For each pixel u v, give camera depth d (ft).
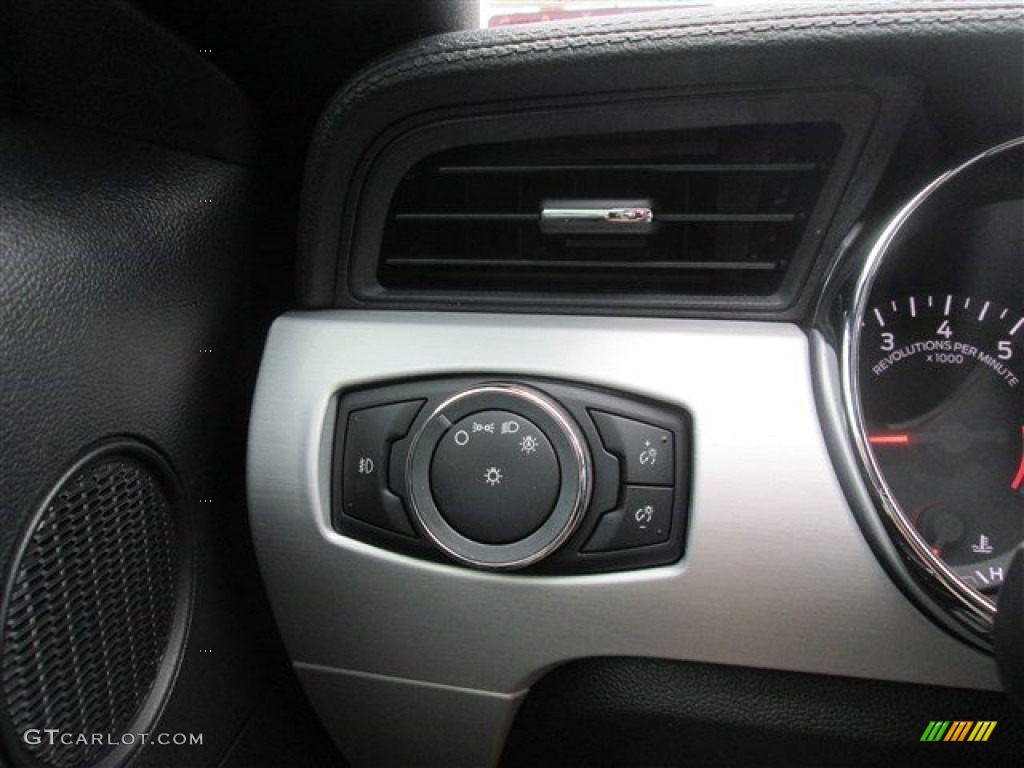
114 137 1.98
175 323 2.16
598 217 2.28
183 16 2.02
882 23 1.94
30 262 1.69
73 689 1.85
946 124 2.24
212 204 2.29
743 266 2.30
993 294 2.30
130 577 2.03
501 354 2.29
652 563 2.22
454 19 2.38
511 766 2.84
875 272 2.17
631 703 2.43
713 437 2.17
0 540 1.62
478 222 2.39
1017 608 1.63
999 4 1.91
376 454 2.32
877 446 2.32
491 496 2.23
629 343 2.24
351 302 2.48
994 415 2.31
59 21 1.69
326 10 2.07
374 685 2.48
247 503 2.42
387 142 2.27
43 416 1.72
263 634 2.65
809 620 2.16
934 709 2.29
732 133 2.22
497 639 2.31
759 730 2.40
